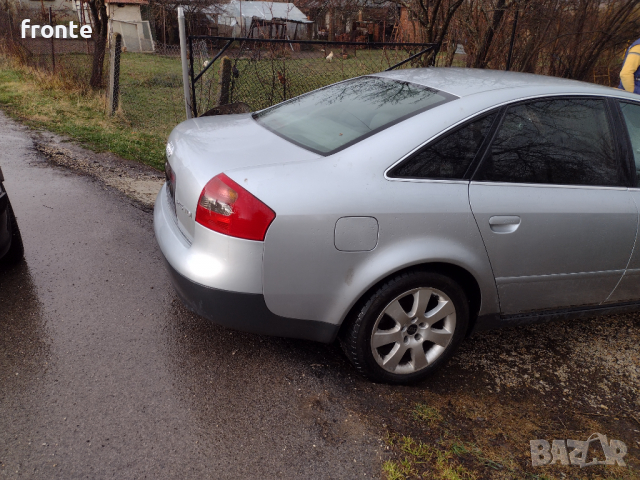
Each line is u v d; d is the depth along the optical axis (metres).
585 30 7.69
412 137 2.43
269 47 6.61
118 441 2.12
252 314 2.33
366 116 2.69
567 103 2.83
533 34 7.46
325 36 23.22
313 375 2.65
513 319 2.83
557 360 3.06
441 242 2.41
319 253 2.26
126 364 2.58
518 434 2.41
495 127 2.59
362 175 2.32
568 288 2.87
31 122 7.43
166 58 23.08
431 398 2.59
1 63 12.29
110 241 3.90
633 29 7.73
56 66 10.69
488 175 2.55
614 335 3.41
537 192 2.64
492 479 2.14
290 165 2.31
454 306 2.60
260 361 2.72
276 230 2.19
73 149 6.33
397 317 2.48
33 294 3.10
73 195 4.75
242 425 2.27
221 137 2.70
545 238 2.65
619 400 2.74
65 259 3.56
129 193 5.02
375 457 2.17
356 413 2.42
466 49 7.44
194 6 25.36
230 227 2.20
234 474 2.02
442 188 2.43
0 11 14.20
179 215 2.54
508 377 2.85
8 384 2.37
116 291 3.23
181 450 2.11
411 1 6.41
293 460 2.12
